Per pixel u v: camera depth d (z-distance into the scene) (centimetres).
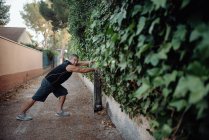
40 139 547
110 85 570
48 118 725
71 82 1867
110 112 691
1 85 1141
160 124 258
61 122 680
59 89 744
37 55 2433
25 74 1794
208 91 155
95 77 786
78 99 1058
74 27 1172
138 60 301
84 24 1073
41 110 834
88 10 1052
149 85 238
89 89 1329
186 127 217
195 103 167
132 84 375
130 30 290
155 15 234
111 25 388
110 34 402
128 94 431
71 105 923
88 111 808
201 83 162
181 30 194
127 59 337
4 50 1205
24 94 1218
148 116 354
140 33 272
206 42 153
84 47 1149
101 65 499
